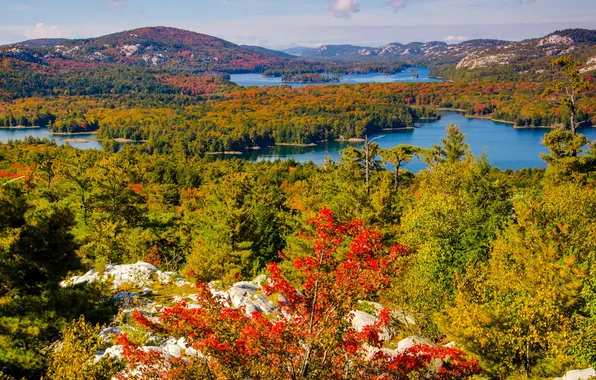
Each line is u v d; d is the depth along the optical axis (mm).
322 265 9164
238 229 28641
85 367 10539
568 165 39688
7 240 13945
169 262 33719
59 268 15430
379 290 8867
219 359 8414
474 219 22594
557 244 18969
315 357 9234
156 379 9344
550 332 14359
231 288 18312
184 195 66875
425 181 44469
